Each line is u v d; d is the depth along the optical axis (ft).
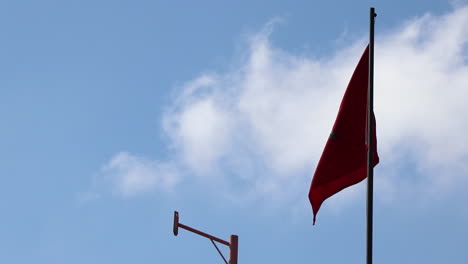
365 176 76.59
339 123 77.10
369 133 72.43
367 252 68.54
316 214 76.69
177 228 107.34
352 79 77.46
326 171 76.69
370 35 75.41
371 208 69.92
